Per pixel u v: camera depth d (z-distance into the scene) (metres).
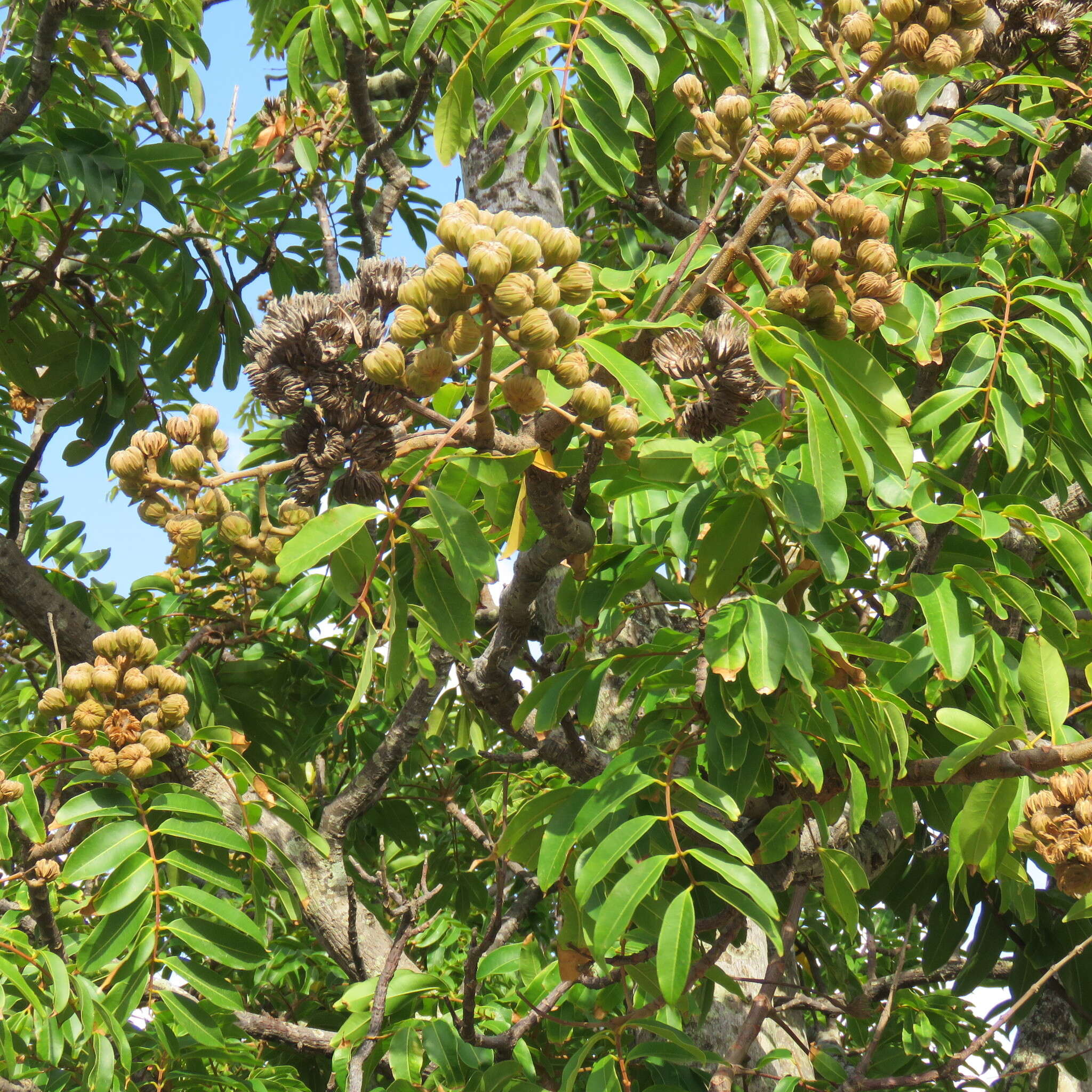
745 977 3.20
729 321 1.86
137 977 2.40
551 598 3.62
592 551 2.17
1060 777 1.95
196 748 2.61
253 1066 3.33
